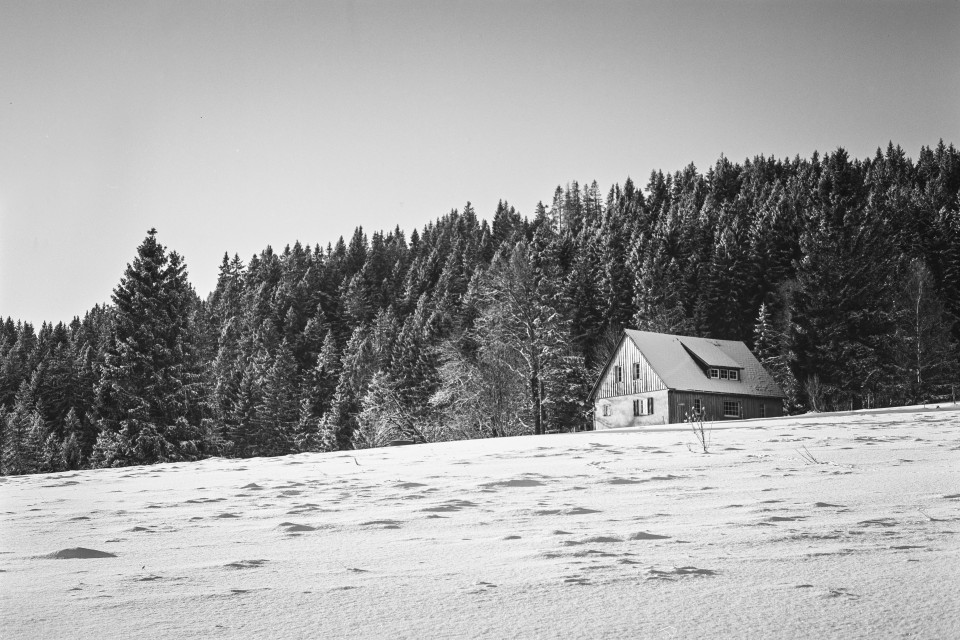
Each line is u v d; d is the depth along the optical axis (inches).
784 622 157.9
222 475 707.4
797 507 333.1
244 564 242.8
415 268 6446.9
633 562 225.9
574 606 174.9
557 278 3385.8
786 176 7126.0
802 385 2755.9
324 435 3014.3
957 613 161.2
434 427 2172.7
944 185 5231.3
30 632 161.3
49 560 261.6
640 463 604.1
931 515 300.2
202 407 2322.8
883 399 2723.9
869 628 152.5
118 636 157.1
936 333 2699.3
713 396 2472.9
